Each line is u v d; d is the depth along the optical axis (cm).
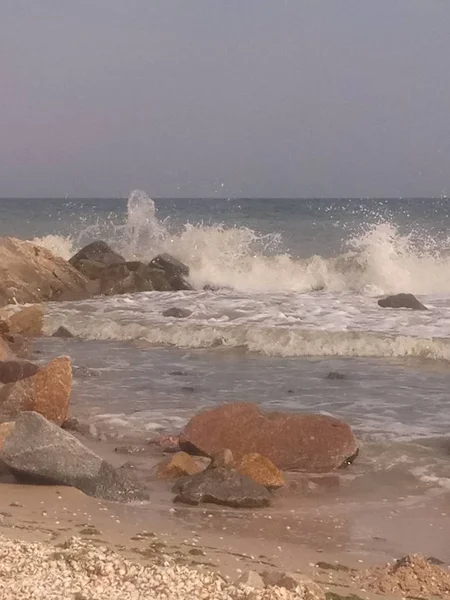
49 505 735
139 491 785
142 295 2302
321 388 1291
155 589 488
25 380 1066
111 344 1708
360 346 1589
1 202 9706
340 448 905
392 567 612
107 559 531
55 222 4534
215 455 870
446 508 778
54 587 478
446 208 5806
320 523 733
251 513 756
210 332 1694
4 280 2180
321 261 2558
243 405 956
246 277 2542
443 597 562
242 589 497
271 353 1597
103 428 1047
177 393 1250
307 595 514
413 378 1369
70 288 2284
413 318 1858
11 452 795
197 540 667
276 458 902
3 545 560
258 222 4331
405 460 919
